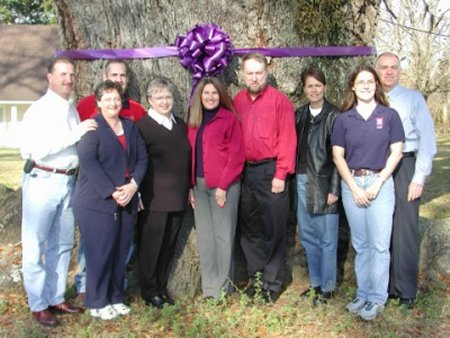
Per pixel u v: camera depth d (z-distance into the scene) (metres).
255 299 4.38
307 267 4.91
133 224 4.08
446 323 4.20
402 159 4.24
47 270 4.17
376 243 4.07
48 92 3.91
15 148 22.73
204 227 4.37
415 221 4.29
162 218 4.12
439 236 5.29
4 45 25.33
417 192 4.20
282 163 4.18
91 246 3.93
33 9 33.81
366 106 4.04
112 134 3.87
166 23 4.57
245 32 4.61
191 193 4.39
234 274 4.84
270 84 4.71
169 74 4.60
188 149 4.18
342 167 4.06
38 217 3.93
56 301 4.21
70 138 3.80
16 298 4.60
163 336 3.95
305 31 4.72
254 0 4.55
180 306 4.36
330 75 4.88
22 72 24.42
